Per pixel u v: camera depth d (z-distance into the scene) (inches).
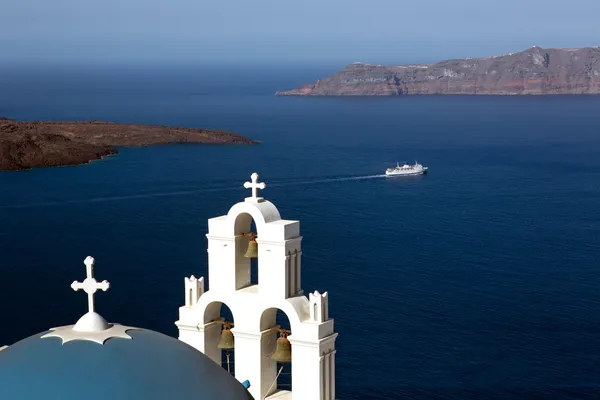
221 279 946.7
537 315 4020.7
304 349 908.6
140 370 612.1
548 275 4854.8
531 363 3410.4
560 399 3105.3
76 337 628.7
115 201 7244.1
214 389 624.7
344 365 3289.9
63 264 4849.9
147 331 661.9
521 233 6097.4
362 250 5383.9
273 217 932.0
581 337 3722.9
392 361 3353.8
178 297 4165.8
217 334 978.1
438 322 3860.7
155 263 4906.5
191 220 6486.2
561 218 6707.7
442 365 3341.5
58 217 6461.6
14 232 5866.1
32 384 587.5
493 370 3319.4
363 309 4025.6
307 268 4886.8
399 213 6855.3
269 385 954.1
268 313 943.7
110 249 5295.3
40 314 3912.4
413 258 5201.8
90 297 709.9
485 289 4490.7
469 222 6486.2
